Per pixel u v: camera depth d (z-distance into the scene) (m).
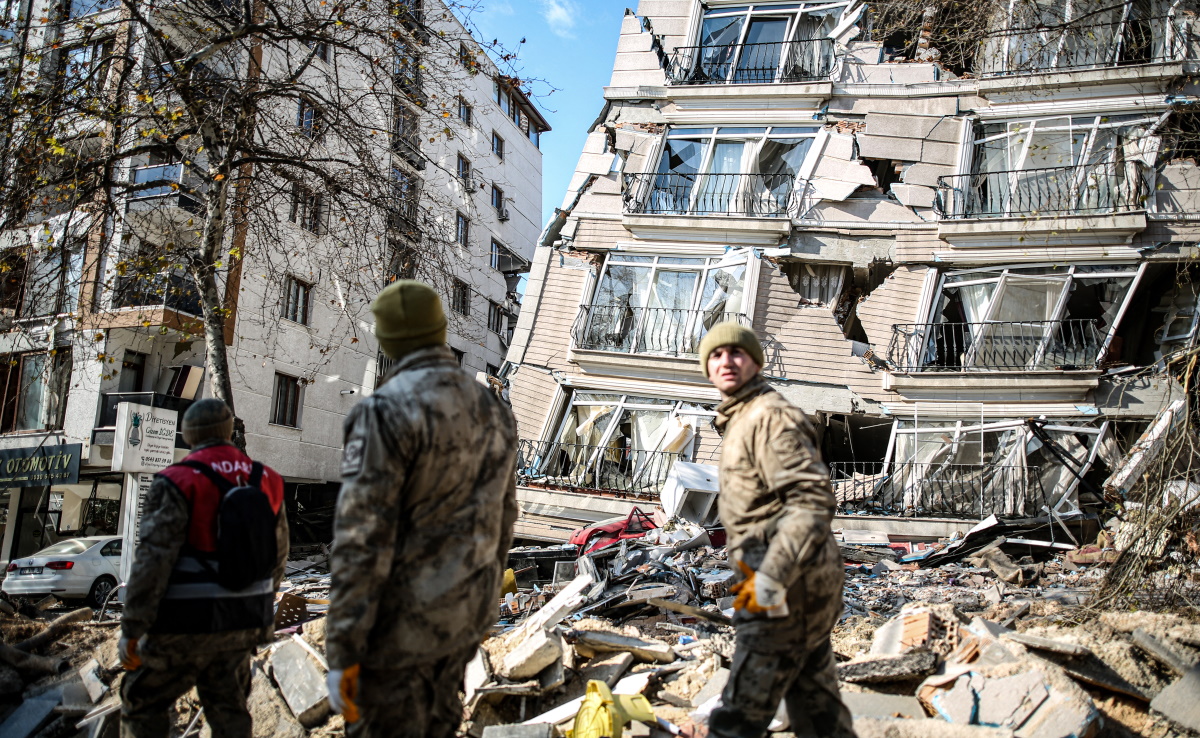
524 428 16.42
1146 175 14.35
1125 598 5.83
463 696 4.22
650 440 15.70
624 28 17.98
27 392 18.53
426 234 10.20
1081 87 14.84
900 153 15.82
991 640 4.02
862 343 15.93
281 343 20.44
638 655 4.62
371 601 2.15
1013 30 12.39
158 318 15.64
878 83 16.17
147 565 2.99
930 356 15.05
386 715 2.25
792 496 2.53
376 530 2.17
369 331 24.08
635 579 7.18
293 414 21.17
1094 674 3.98
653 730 3.67
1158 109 14.37
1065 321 14.41
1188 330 14.52
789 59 16.78
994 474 14.19
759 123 16.70
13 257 9.20
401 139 10.44
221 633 3.12
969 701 3.59
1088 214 14.20
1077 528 12.30
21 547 18.75
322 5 9.95
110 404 17.56
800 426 2.63
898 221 15.67
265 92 9.30
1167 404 12.63
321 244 20.41
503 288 31.53
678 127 17.23
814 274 16.42
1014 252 14.86
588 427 16.12
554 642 4.33
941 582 9.42
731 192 16.47
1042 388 14.16
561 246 17.31
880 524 13.62
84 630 5.75
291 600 5.60
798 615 2.53
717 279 16.14
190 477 3.18
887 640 4.45
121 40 10.34
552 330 16.91
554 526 14.82
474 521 2.35
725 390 2.87
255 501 3.25
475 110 29.77
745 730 2.56
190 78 9.19
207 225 9.02
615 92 17.53
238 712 3.26
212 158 9.23
